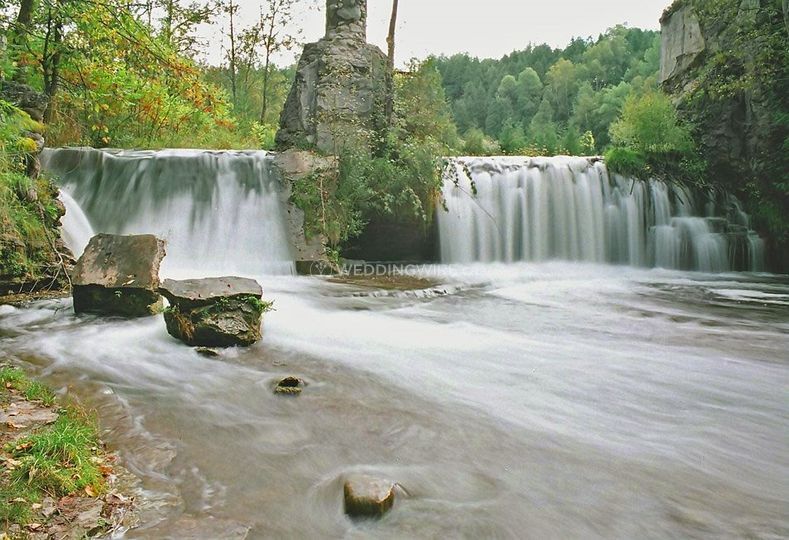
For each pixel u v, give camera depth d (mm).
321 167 13414
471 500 3441
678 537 3107
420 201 14109
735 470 3928
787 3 15555
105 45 11516
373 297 9930
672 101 20391
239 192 13344
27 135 10281
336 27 15922
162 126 20125
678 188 17062
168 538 2881
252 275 12008
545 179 16266
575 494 3551
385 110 16203
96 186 12883
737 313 9609
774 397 5379
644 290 12211
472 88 86750
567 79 79000
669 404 5180
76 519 2990
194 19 10984
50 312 8023
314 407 4926
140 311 7785
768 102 16750
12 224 9047
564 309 9680
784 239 16422
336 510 3268
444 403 5105
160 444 4062
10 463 3410
